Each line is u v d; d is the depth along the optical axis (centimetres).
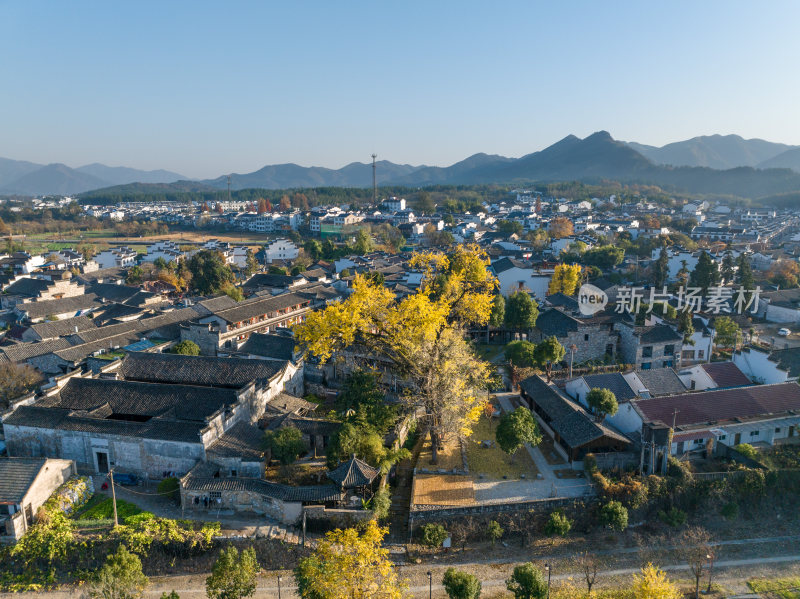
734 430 6325
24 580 4575
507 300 10994
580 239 18938
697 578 4525
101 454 5878
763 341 10500
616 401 6512
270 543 4881
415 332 5997
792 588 4656
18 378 7306
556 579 4791
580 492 5619
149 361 7338
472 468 6125
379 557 3847
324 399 8019
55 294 13288
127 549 4725
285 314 10856
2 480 4897
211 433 5709
